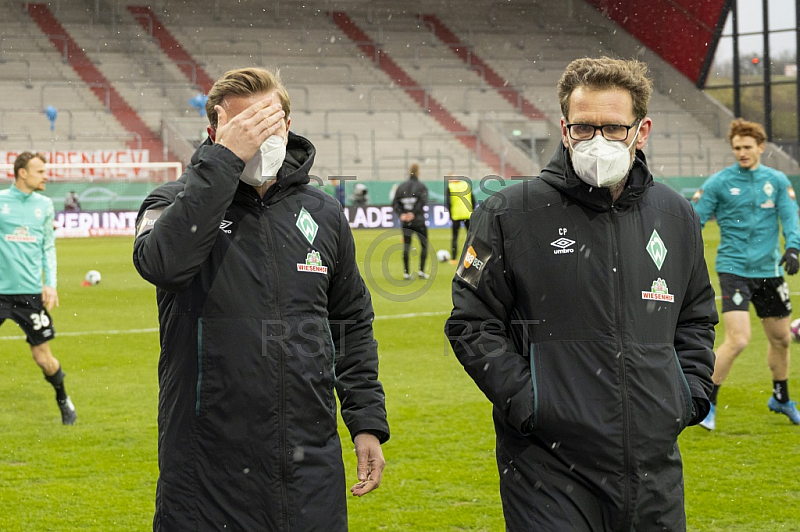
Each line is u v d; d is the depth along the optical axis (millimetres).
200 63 32688
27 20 31906
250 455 2336
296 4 35781
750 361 7965
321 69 34031
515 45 37344
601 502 2443
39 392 6953
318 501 2375
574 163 2449
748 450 5176
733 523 4035
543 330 2488
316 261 2473
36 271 5875
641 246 2514
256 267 2391
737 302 5520
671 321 2539
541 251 2498
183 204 2232
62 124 28703
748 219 5547
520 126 33219
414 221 14477
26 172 5887
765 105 33281
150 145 29047
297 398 2371
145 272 2256
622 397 2418
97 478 4777
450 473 4816
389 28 36625
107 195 25594
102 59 31516
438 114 33281
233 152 2256
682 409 2488
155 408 6383
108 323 10562
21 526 4051
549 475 2459
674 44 35625
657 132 33156
